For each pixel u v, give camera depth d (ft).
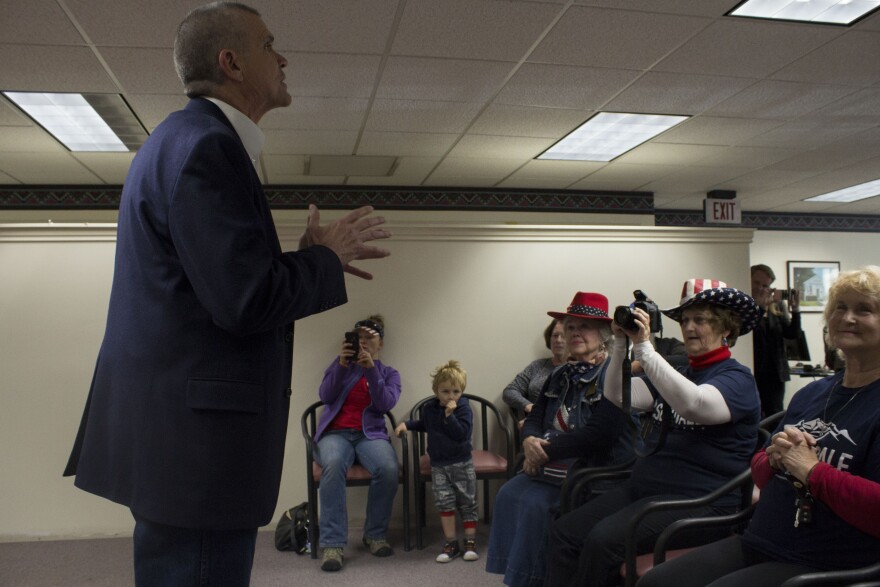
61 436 12.75
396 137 17.54
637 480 7.39
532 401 13.15
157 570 3.63
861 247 30.89
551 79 13.58
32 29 10.90
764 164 21.02
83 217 22.29
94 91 13.74
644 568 6.41
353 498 13.19
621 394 8.02
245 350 3.66
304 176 22.07
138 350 3.61
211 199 3.36
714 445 6.99
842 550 5.01
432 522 13.32
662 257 14.26
